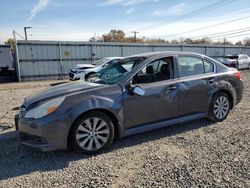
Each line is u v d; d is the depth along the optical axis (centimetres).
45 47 1889
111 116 368
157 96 397
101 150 359
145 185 266
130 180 278
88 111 346
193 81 438
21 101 823
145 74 401
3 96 971
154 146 375
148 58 413
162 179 277
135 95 378
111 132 366
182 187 259
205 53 2739
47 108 332
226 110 489
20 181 284
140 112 386
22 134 351
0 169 315
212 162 312
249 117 512
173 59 431
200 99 449
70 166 318
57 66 1955
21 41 1797
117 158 338
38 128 327
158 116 406
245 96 758
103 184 271
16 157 351
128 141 400
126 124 377
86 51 2055
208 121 489
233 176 276
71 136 342
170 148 365
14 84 1562
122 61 455
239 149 349
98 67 1341
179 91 420
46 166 321
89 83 411
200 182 267
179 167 303
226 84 479
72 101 341
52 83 1581
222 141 383
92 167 314
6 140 417
